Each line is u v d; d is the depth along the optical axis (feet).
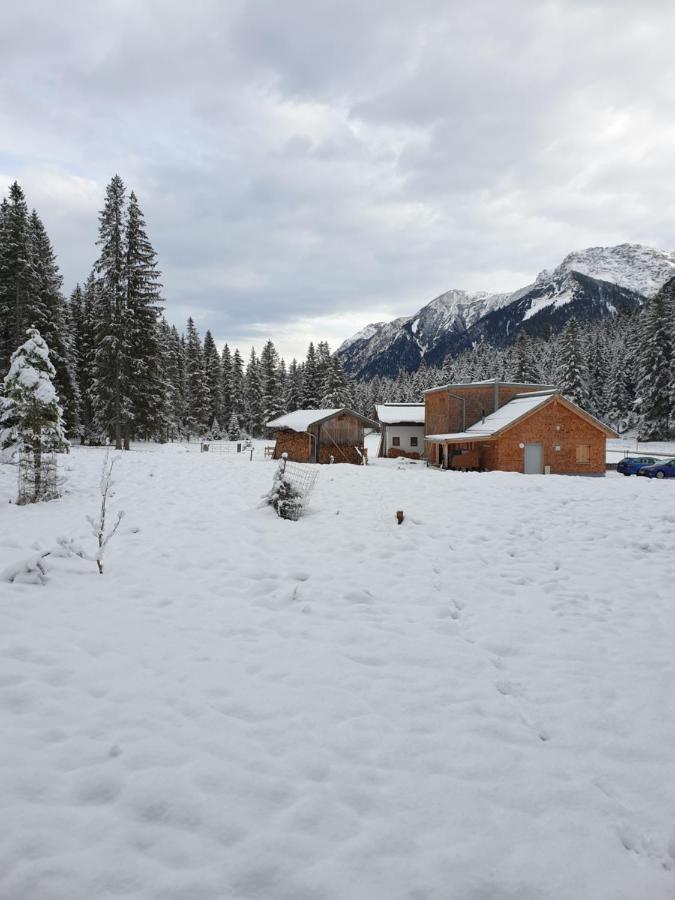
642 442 185.88
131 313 120.06
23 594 21.22
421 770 11.59
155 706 13.65
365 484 53.16
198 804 10.05
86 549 28.89
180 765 11.21
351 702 14.44
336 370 222.07
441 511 40.65
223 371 262.67
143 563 27.02
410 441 151.74
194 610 21.06
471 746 12.61
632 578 26.58
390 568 27.58
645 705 14.89
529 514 39.83
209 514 39.14
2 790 10.07
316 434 127.03
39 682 14.51
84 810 9.74
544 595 24.14
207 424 233.14
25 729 12.25
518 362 231.50
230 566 27.12
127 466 65.46
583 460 106.32
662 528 35.96
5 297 111.45
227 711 13.64
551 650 18.51
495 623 20.81
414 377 363.15
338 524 36.63
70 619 19.16
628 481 56.90
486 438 103.14
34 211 134.51
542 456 104.94
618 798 11.02
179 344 227.61
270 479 56.13
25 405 43.21
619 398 231.30
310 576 26.02
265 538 32.89
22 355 44.68
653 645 19.03
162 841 9.12
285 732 12.78
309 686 15.25
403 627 20.17
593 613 22.07
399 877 8.63
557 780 11.46
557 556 30.14
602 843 9.68
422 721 13.65
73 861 8.54
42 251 134.41
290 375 277.64
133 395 125.29
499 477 59.11
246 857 8.85
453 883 8.56
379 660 17.26
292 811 10.02
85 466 63.87
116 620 19.45
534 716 14.17
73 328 155.63
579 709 14.58
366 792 10.72
